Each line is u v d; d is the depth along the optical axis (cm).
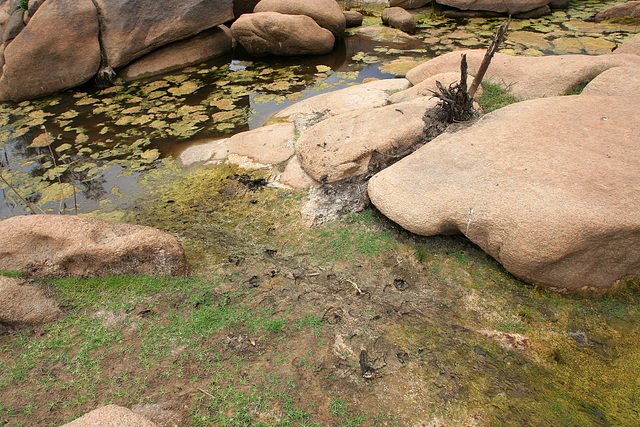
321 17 788
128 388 226
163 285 291
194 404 218
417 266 306
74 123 579
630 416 213
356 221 353
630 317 263
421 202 312
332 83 643
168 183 443
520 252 267
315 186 398
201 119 563
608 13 838
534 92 473
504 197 284
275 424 208
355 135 405
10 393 224
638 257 270
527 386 227
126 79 708
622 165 289
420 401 219
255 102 600
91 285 285
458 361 239
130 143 523
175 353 244
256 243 346
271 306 277
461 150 339
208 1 744
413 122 402
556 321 262
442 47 754
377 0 1055
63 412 215
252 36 747
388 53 750
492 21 895
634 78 415
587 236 256
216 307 275
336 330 258
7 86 648
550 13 920
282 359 241
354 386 226
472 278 293
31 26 635
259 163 451
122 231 300
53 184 458
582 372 235
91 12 673
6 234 278
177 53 749
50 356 243
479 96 484
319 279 301
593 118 344
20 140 549
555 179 284
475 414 212
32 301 264
